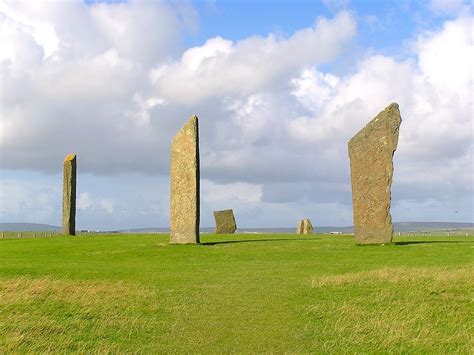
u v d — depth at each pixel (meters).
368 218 42.03
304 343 17.48
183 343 17.53
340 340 17.75
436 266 30.08
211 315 20.80
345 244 43.69
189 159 46.06
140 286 26.20
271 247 42.56
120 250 43.03
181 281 27.94
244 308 21.80
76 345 17.31
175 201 46.31
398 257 35.28
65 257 40.38
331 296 23.44
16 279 27.42
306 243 45.44
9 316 20.41
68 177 65.12
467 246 39.94
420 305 21.27
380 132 41.97
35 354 16.36
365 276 26.59
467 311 20.53
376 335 18.11
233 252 40.25
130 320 20.03
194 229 45.62
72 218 65.00
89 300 22.89
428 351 16.69
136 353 16.56
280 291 24.84
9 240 56.25
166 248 42.88
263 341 17.69
